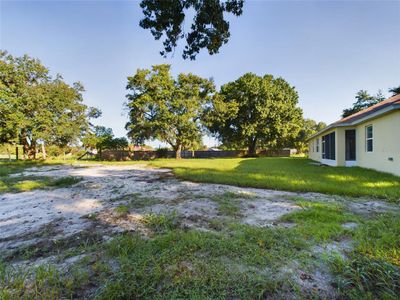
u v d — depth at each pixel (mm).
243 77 24875
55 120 19984
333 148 11477
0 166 13305
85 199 4812
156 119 20594
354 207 3863
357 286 1707
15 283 1766
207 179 7035
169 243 2424
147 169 11570
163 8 4613
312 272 1907
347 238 2547
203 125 23203
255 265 2012
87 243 2568
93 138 24453
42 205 4367
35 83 19859
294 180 6477
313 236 2578
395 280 1764
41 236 2816
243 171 9156
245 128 23719
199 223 3182
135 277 1822
